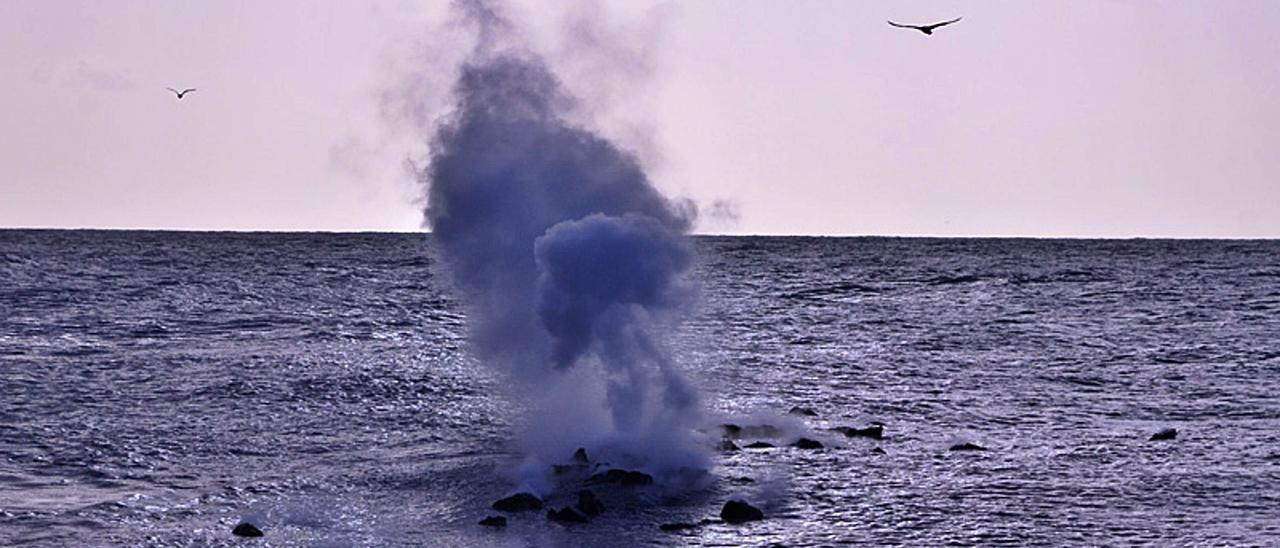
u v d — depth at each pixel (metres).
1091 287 89.75
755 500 25.41
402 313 65.88
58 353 47.69
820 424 34.12
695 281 33.00
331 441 31.80
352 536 23.17
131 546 22.42
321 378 41.56
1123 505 25.25
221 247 143.62
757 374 43.50
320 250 139.25
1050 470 28.33
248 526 23.34
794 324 62.28
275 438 32.16
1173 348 53.28
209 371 43.25
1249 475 27.80
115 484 27.09
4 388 38.81
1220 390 41.41
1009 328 61.84
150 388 39.44
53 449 30.39
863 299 79.19
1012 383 42.91
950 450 30.55
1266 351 52.00
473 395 38.16
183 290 78.12
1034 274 104.00
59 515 24.38
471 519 24.19
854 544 22.59
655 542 22.67
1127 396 40.12
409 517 24.42
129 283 82.94
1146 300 78.38
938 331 60.19
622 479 26.59
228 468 28.73
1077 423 34.91
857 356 49.91
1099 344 54.97
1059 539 22.92
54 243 147.88
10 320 59.19
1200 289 87.38
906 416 35.97
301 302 71.81
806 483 26.81
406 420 34.41
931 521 24.08
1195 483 27.06
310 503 25.45
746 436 31.41
